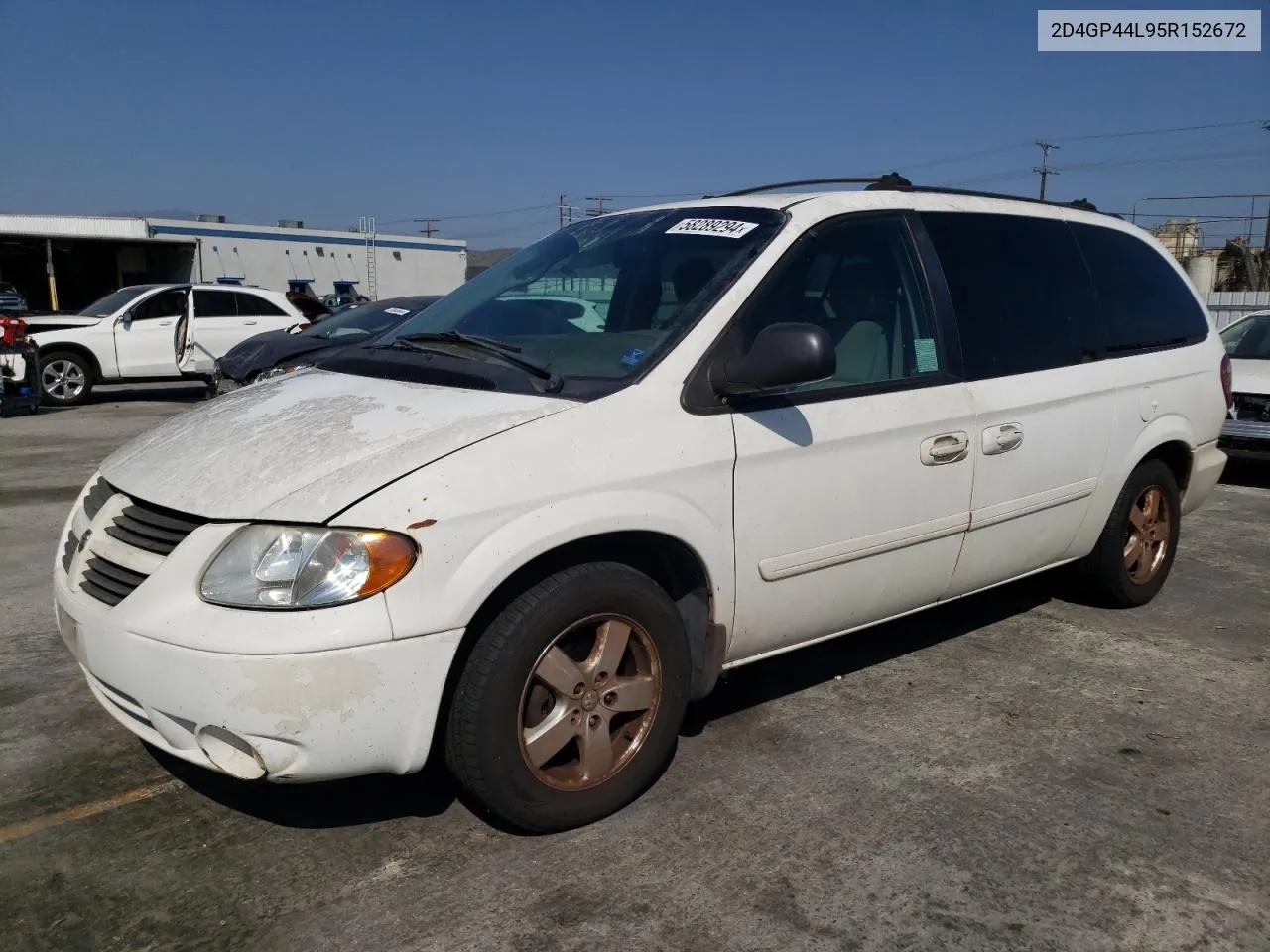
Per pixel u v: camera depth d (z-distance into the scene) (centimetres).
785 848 296
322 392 328
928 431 364
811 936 258
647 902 270
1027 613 506
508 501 270
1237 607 523
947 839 301
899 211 386
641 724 311
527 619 277
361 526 254
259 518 256
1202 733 376
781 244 345
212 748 259
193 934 256
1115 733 374
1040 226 440
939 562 383
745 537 320
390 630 254
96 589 282
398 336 391
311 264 4459
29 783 329
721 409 314
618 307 359
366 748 260
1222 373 517
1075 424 425
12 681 410
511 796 284
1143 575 505
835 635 368
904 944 255
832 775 338
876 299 368
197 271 3956
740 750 355
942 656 447
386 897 271
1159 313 489
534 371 311
